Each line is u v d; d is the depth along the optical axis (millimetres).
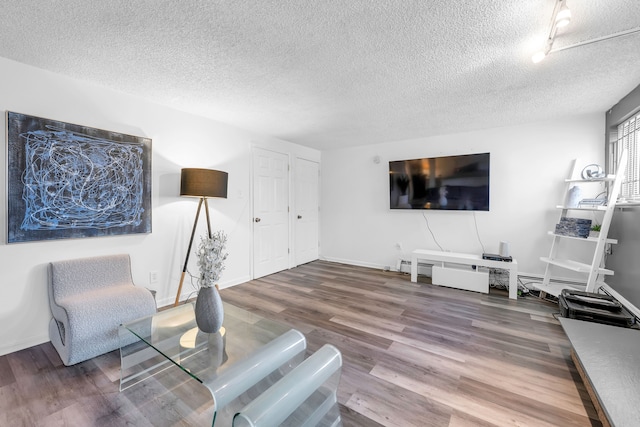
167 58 1979
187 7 1464
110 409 1476
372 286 3604
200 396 1591
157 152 2830
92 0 1403
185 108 2963
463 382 1688
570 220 2975
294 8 1475
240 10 1491
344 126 3621
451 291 3398
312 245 5105
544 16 1516
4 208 1961
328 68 2117
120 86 2432
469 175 3725
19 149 2002
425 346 2104
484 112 3072
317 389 1419
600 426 1346
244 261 3773
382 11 1494
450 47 1831
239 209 3689
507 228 3590
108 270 2336
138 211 2654
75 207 2266
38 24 1596
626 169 2703
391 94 2594
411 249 4301
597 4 1421
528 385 1657
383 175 4559
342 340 2195
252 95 2621
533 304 2957
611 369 1492
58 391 1602
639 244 2260
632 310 2307
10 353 1989
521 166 3494
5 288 1981
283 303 2984
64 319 1850
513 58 1957
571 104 2818
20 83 2031
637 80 2277
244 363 1441
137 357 1845
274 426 1088
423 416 1423
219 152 3422
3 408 1464
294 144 4625
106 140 2430
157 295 2857
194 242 3156
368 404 1506
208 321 1726
